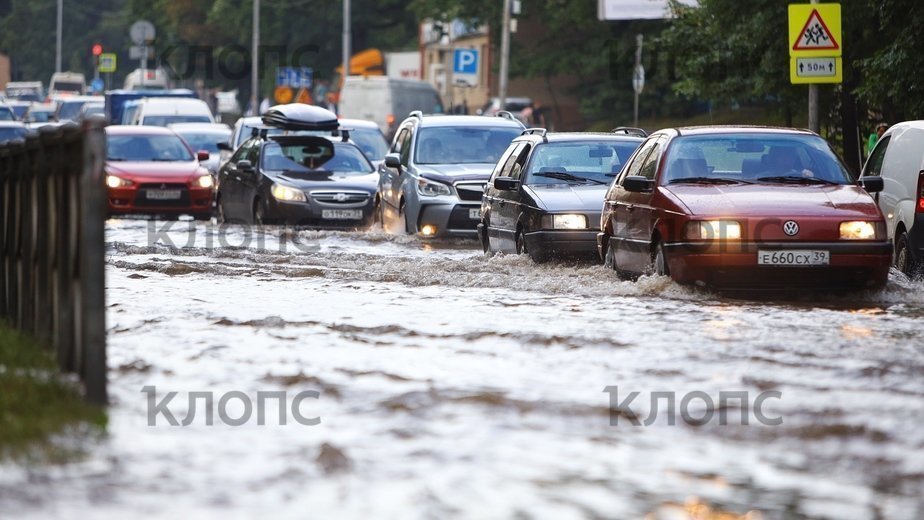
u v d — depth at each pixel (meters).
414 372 23.00
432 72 193.75
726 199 35.72
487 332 27.72
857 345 26.00
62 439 17.55
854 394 20.92
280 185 65.06
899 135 44.69
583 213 44.06
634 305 32.94
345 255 49.16
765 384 21.80
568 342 26.33
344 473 16.22
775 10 72.75
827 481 15.95
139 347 25.77
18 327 26.30
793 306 33.28
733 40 75.31
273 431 18.45
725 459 16.97
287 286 38.12
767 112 81.56
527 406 20.02
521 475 16.16
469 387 21.55
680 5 83.62
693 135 39.19
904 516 14.55
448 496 15.27
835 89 74.12
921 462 16.75
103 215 19.70
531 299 34.34
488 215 51.06
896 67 58.88
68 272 21.55
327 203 65.00
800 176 38.06
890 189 44.41
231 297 35.22
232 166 71.06
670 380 22.22
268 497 15.17
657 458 17.02
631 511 14.72
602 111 146.62
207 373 22.89
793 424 18.77
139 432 18.28
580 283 37.72
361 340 26.89
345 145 69.75
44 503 14.79
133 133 77.69
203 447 17.47
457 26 182.88
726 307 32.66
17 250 26.50
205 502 14.94
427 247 55.25
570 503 15.02
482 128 62.91
